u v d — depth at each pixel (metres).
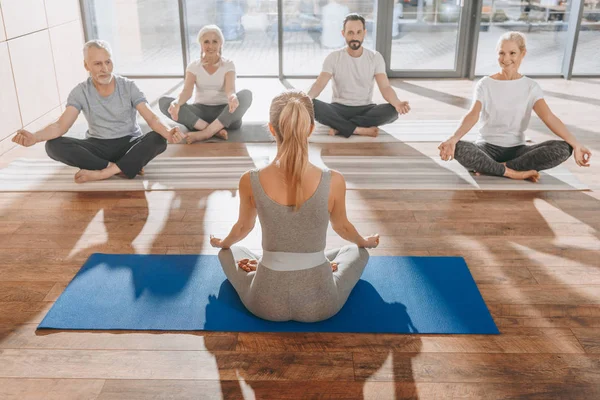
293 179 1.85
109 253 2.59
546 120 3.28
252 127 4.48
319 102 4.19
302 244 1.97
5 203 3.13
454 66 6.18
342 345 1.99
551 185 3.35
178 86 5.75
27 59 4.39
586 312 2.18
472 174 3.53
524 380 1.83
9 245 2.68
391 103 4.14
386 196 3.21
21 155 3.95
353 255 2.26
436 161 3.76
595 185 3.36
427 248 2.64
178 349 1.97
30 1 4.47
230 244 2.25
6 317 2.15
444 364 1.90
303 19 5.92
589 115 4.77
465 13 5.89
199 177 3.47
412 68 6.18
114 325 2.08
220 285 2.33
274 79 6.08
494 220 2.92
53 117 4.90
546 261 2.53
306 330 2.06
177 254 2.58
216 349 1.97
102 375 1.85
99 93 3.32
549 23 5.99
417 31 6.02
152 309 2.17
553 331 2.07
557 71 6.19
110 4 5.86
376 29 5.97
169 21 5.91
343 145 4.09
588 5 5.86
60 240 2.72
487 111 3.41
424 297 2.25
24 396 1.77
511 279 2.39
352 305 2.19
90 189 3.30
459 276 2.40
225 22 5.95
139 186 3.34
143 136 3.40
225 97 4.28
